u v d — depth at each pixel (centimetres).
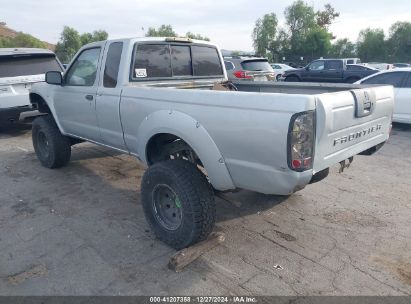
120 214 413
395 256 329
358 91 301
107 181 516
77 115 469
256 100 266
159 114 335
